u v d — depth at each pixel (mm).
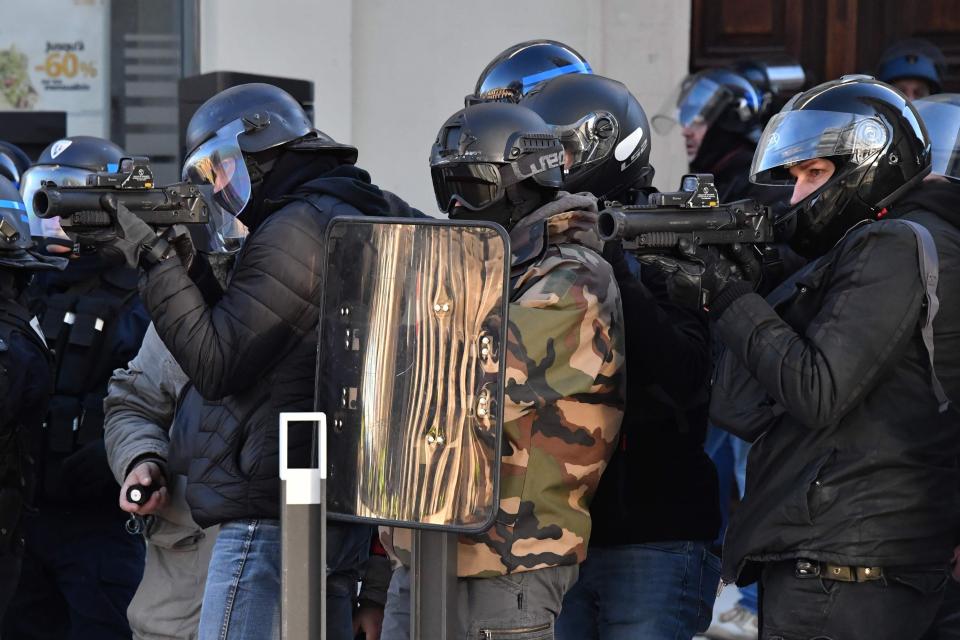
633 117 12867
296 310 11398
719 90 19953
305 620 9391
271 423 11539
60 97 25156
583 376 10320
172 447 12180
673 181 23891
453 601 9906
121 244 10992
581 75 12977
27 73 25172
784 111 10695
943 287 9969
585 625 12742
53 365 14875
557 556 10344
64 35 25000
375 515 9812
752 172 10742
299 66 24484
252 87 12141
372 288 9820
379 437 9805
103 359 15352
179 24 24562
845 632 9852
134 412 13938
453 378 9641
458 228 9617
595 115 12617
